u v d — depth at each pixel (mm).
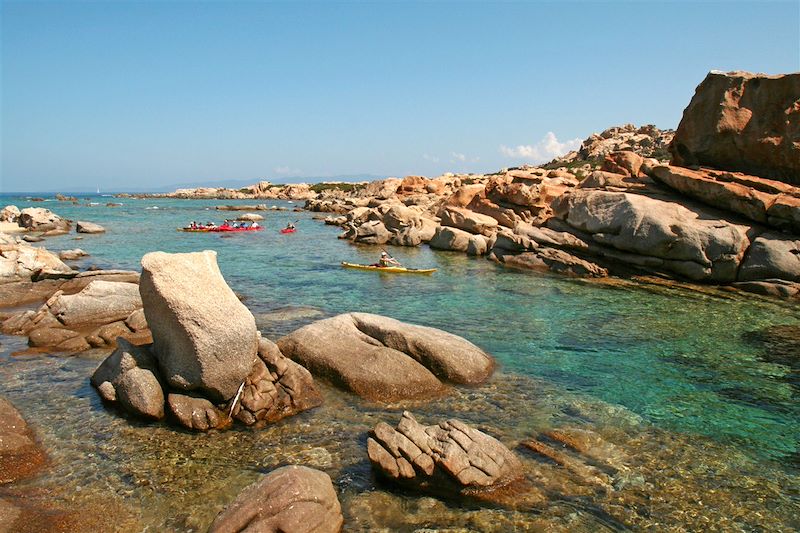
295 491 6789
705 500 8352
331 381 12602
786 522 7852
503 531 7398
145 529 7246
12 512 7281
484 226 42750
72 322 16484
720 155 29812
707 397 12664
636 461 9516
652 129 127312
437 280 27625
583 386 13141
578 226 31125
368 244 45031
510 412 11414
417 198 76688
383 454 8523
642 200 28766
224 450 9469
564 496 8281
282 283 25938
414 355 13273
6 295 19984
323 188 153625
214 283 10844
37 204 103875
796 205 24344
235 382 10602
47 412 10672
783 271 24078
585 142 130375
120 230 52094
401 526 7434
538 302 22422
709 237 25750
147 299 10555
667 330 18312
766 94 28297
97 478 8430
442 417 11070
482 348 15852
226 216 76438
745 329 18562
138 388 10531
